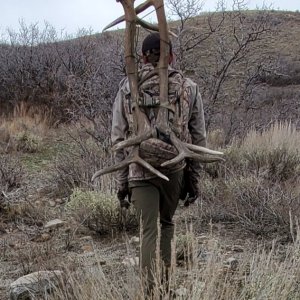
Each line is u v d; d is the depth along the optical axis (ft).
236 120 38.40
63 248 18.15
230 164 27.48
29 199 25.13
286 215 18.06
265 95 60.80
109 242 18.84
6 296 13.99
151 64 12.01
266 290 10.35
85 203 20.67
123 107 11.94
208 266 10.53
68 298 11.10
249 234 18.19
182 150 11.16
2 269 16.28
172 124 11.44
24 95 57.21
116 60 36.11
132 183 11.84
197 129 12.11
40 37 67.05
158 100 11.48
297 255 12.30
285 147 28.99
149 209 11.66
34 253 16.97
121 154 12.22
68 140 42.50
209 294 9.75
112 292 11.18
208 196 22.38
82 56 55.36
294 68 83.05
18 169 29.58
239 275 11.65
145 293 10.42
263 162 27.55
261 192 20.40
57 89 55.21
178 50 33.63
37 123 50.11
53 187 27.09
